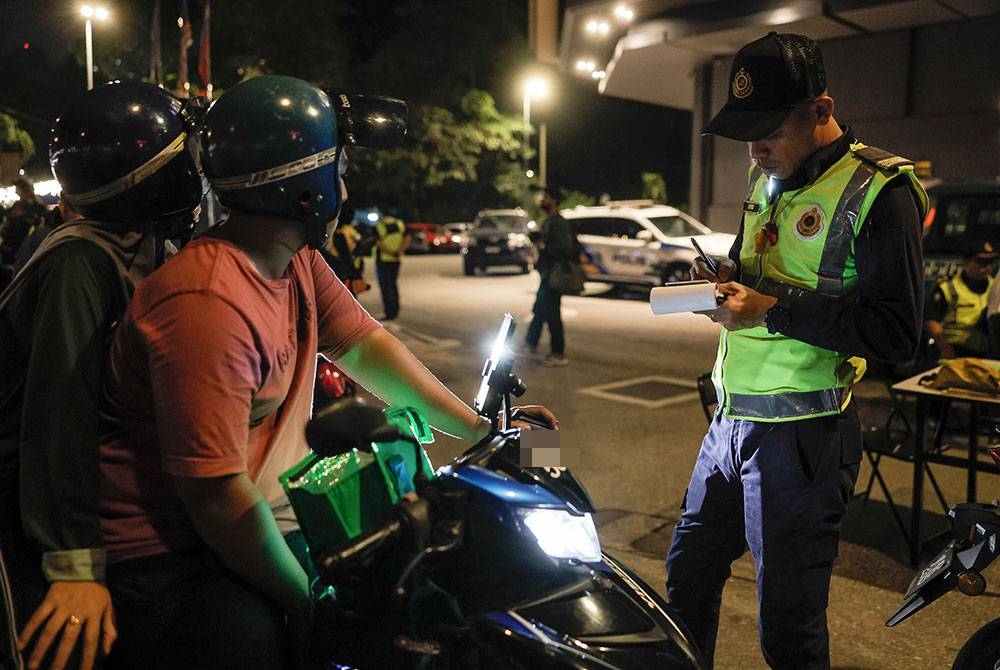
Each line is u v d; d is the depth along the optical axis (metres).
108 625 1.88
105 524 1.96
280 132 1.89
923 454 4.34
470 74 38.44
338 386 4.72
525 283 20.20
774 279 2.55
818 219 2.47
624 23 19.95
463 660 1.82
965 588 2.68
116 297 2.01
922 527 4.84
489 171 39.41
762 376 2.59
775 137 2.49
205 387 1.79
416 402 2.44
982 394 4.22
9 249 9.63
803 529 2.55
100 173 2.04
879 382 8.52
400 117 2.07
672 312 2.45
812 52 2.47
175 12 30.59
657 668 1.73
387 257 13.41
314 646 1.97
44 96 35.47
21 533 2.00
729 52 20.14
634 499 5.25
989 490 5.38
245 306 1.86
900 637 3.63
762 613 2.64
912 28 17.69
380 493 1.89
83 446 1.90
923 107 17.80
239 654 1.92
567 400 8.00
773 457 2.56
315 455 1.92
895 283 2.35
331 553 1.68
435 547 1.70
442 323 13.32
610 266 17.20
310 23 33.72
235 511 1.83
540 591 1.81
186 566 1.97
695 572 2.88
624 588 1.88
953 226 9.27
